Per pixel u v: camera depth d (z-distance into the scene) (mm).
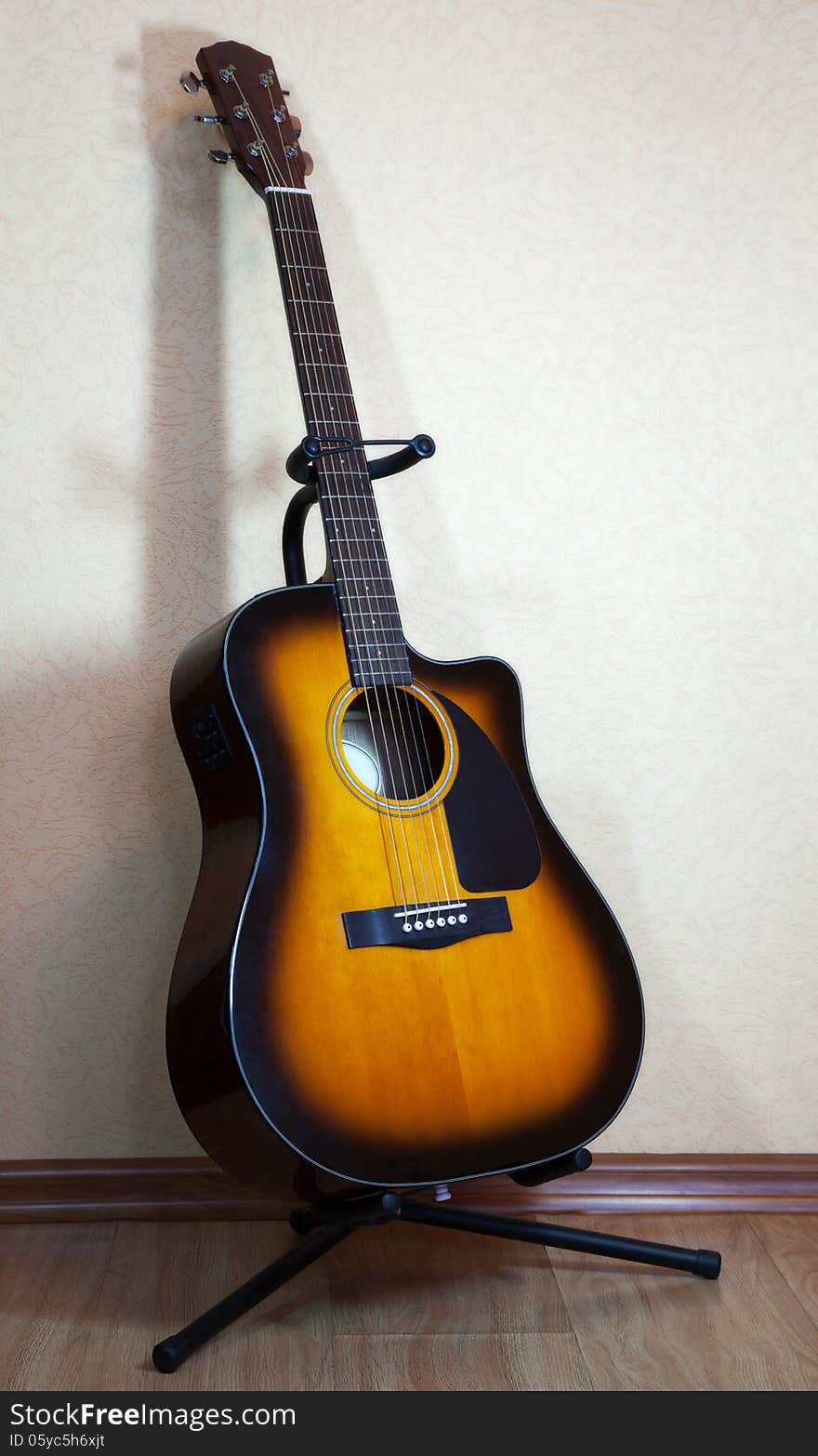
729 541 1533
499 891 1218
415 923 1163
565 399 1508
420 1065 1129
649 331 1512
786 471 1533
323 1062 1095
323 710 1195
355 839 1169
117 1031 1473
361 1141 1092
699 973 1557
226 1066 1077
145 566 1452
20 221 1412
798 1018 1557
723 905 1555
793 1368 1167
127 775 1461
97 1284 1302
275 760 1155
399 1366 1157
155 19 1421
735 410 1526
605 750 1536
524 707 1523
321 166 1460
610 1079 1211
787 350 1526
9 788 1446
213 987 1104
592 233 1501
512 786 1272
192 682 1222
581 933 1243
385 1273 1344
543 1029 1191
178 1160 1477
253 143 1354
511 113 1484
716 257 1515
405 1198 1271
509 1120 1152
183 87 1381
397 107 1469
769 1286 1329
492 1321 1241
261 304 1459
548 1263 1376
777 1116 1559
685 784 1545
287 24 1446
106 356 1433
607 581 1523
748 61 1507
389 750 1261
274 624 1198
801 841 1559
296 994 1103
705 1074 1561
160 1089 1479
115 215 1426
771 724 1549
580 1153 1166
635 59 1496
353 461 1273
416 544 1498
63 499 1435
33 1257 1360
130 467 1445
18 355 1420
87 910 1464
